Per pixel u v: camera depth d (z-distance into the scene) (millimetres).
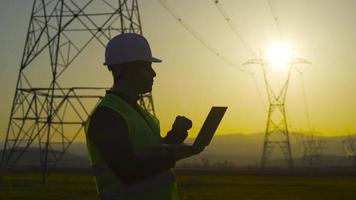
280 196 55406
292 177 104812
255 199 51125
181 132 6586
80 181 80375
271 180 91250
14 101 62969
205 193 58188
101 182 6180
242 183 80062
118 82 6559
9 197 49969
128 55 6516
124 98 6398
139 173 5984
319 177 104312
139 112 6453
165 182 6176
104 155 6043
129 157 5973
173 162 6109
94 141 6129
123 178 6012
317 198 53312
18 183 72375
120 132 6059
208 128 6152
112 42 6641
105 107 6227
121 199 6062
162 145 6109
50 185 69312
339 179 96125
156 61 6688
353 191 63812
